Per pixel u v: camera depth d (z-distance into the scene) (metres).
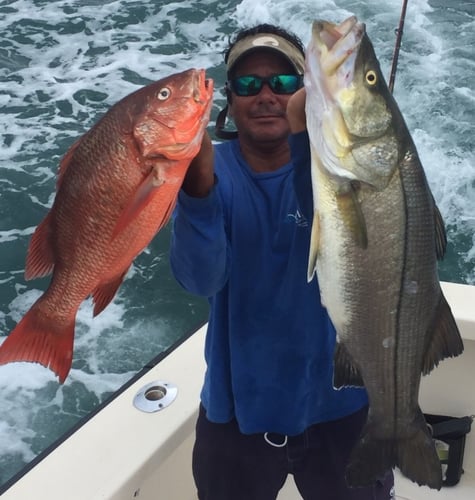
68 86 9.63
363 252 1.56
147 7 11.73
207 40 10.85
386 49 9.82
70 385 5.21
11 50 10.60
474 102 8.59
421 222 1.58
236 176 1.97
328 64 1.47
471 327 2.68
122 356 5.49
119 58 10.40
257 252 1.97
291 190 1.92
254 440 2.16
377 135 1.52
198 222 1.67
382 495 2.21
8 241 6.69
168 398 2.46
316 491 2.20
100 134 1.40
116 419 2.37
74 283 1.47
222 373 2.12
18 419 4.94
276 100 1.88
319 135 1.50
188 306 5.93
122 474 2.15
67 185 1.44
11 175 7.62
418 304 1.65
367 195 1.54
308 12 11.04
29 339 1.50
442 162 7.55
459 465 2.84
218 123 2.11
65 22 11.38
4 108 9.04
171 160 1.39
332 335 2.03
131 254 1.44
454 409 2.94
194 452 2.27
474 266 6.24
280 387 2.07
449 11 10.78
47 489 2.11
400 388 1.74
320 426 2.14
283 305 2.00
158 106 1.37
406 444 1.80
